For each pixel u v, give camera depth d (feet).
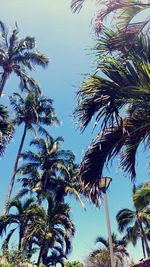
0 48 99.76
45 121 124.77
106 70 16.71
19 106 119.96
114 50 17.71
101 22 18.52
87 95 16.93
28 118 118.83
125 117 17.65
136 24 18.51
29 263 61.82
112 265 31.19
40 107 124.06
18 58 99.35
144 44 17.38
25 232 94.27
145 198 30.58
